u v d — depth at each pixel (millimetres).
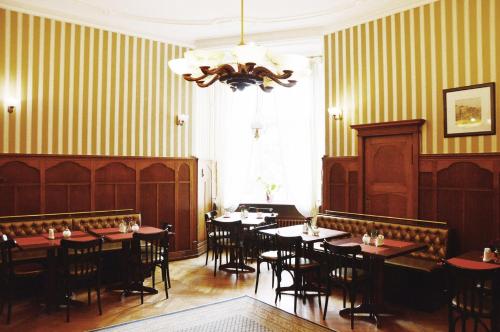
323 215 6641
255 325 4289
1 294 4793
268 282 5918
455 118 5559
